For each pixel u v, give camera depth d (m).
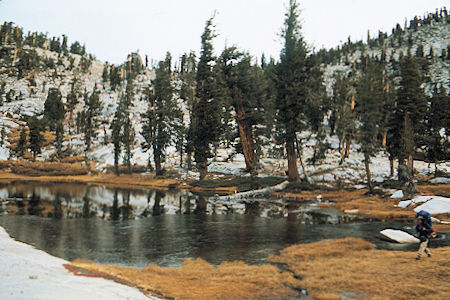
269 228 19.00
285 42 46.38
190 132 61.88
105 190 46.09
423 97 44.59
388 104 47.28
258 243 14.98
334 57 184.38
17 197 33.78
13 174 67.69
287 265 11.17
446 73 137.50
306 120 48.81
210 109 52.22
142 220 21.97
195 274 9.67
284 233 17.42
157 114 64.62
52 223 19.89
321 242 14.48
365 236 16.33
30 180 61.81
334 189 41.28
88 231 17.69
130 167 67.88
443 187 34.25
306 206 30.66
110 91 150.88
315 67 47.09
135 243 14.92
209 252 13.24
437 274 8.93
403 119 42.69
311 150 68.88
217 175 58.34
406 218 22.38
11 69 153.88
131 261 11.75
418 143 47.38
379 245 14.08
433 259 10.47
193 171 62.56
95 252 13.07
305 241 15.34
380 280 8.77
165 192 44.97
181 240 15.62
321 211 26.97
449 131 58.28
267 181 46.25
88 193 40.84
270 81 56.47
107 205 29.95
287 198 38.19
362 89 38.62
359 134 38.06
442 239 14.99
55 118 97.69
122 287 7.14
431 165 55.09
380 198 32.12
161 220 22.02
